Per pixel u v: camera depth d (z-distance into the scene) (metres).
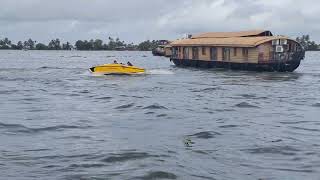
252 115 33.91
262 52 75.25
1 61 137.25
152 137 25.59
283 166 20.14
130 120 31.17
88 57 191.88
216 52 83.38
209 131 27.06
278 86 55.88
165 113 34.06
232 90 51.16
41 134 26.66
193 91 50.16
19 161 20.62
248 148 23.19
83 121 30.61
